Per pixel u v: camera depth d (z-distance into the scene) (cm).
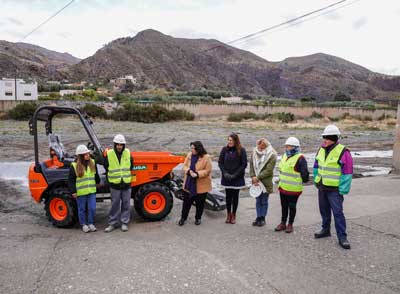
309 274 445
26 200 843
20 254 506
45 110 654
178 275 440
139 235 587
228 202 641
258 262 479
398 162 1159
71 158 704
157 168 672
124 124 3684
